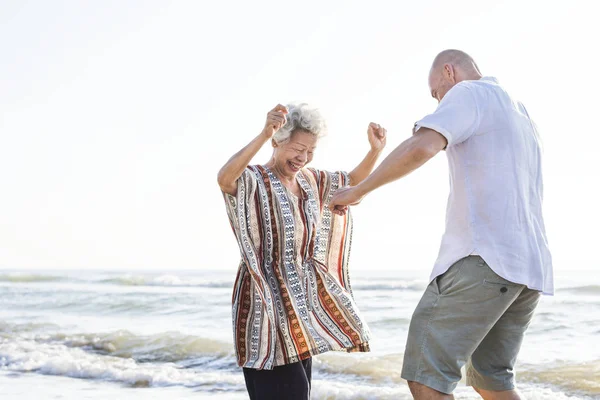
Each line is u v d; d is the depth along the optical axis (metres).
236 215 3.13
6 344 8.65
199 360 7.39
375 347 7.88
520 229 2.77
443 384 2.83
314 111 3.13
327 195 3.35
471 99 2.78
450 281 2.83
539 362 6.43
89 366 6.95
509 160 2.78
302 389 3.08
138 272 36.62
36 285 22.03
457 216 2.85
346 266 3.38
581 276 19.52
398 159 2.72
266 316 3.06
